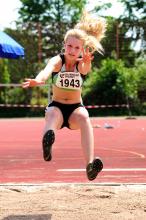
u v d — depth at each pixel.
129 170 19.25
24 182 16.80
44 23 78.62
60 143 31.00
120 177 17.61
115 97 69.31
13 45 15.02
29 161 22.19
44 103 74.00
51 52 79.31
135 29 80.75
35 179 17.39
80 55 10.87
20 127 48.03
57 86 10.80
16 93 74.31
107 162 21.77
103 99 69.38
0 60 76.62
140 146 28.97
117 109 69.56
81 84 10.88
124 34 79.62
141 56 80.69
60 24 78.75
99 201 13.16
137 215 11.71
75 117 10.73
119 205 12.68
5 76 75.94
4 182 16.83
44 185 15.52
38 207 12.56
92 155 10.60
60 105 10.81
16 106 67.69
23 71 77.50
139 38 80.75
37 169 19.75
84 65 10.78
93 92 69.56
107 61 70.31
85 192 14.30
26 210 12.27
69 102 10.84
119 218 11.41
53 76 10.80
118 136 36.19
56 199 13.45
